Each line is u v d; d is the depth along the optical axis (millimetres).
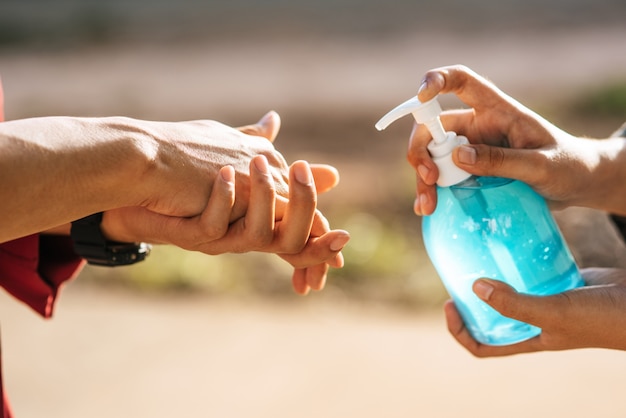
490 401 1570
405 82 4863
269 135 898
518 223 807
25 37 7254
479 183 814
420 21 6590
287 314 2133
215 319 2041
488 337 848
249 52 6215
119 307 2131
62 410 1609
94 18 7758
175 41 6816
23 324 1999
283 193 821
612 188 875
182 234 793
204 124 814
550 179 832
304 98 4676
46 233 904
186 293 2301
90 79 5691
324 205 2928
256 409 1586
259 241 789
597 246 2324
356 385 1663
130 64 6121
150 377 1726
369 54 5770
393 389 1639
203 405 1607
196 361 1790
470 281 822
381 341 1875
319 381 1682
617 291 805
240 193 798
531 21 6105
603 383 1596
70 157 726
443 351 1800
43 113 4832
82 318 2037
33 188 715
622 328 795
